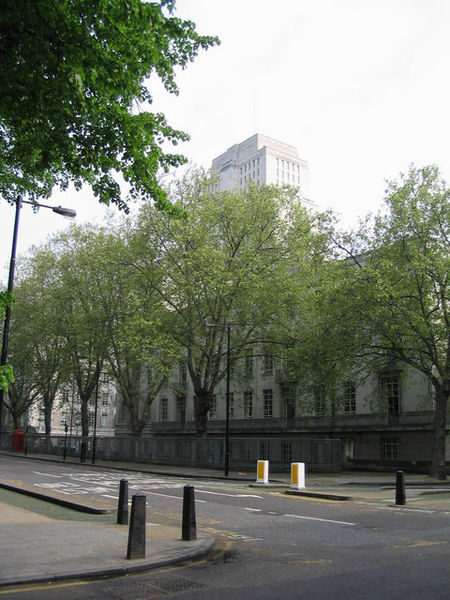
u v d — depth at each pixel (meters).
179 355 34.38
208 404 37.06
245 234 35.78
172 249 35.97
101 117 10.20
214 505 15.29
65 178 13.29
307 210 38.50
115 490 19.28
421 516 13.20
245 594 6.26
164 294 37.22
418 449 36.41
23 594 6.18
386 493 20.64
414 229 28.92
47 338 50.78
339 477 29.33
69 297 43.59
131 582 6.84
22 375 57.72
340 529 11.13
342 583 6.74
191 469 34.72
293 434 45.75
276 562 8.00
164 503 15.59
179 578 7.05
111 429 97.62
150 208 35.91
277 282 33.94
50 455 52.09
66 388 58.12
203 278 33.34
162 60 10.23
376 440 39.47
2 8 7.75
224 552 8.74
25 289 50.12
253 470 32.94
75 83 8.01
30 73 8.69
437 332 28.50
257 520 12.43
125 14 8.55
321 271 32.91
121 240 39.22
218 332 36.81
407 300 29.08
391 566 7.67
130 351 33.88
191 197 36.22
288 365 35.56
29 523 11.00
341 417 41.59
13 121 10.10
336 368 31.02
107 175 10.98
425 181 29.86
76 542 8.91
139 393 45.47
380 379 39.72
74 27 8.49
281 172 129.88
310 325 33.91
